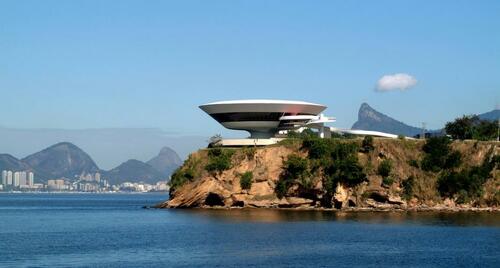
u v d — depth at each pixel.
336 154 174.38
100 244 97.94
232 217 145.50
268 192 174.88
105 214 179.62
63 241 102.69
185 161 186.38
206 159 183.00
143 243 98.25
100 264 78.12
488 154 176.25
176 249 90.56
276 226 122.56
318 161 173.38
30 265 77.88
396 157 176.12
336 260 80.06
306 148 177.38
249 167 177.25
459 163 175.25
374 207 169.75
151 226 127.69
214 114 196.75
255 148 180.00
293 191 173.12
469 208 170.00
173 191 186.12
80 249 92.25
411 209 169.00
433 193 172.50
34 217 169.75
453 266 76.00
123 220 149.00
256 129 197.75
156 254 86.06
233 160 178.75
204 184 177.25
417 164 175.75
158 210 179.75
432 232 111.94
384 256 83.44
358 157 175.50
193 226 124.44
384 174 172.25
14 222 148.75
